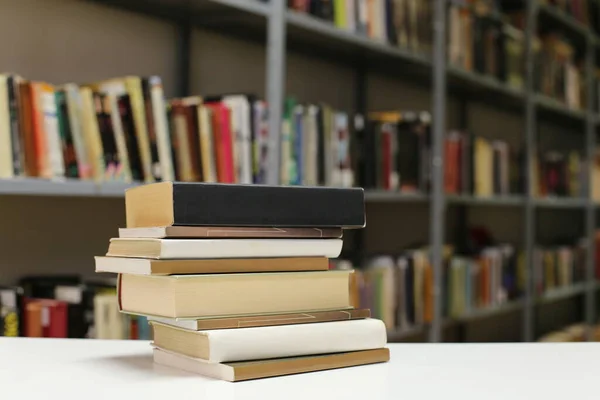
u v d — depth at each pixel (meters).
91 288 1.70
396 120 2.51
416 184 2.57
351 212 0.70
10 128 1.44
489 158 3.15
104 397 0.53
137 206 0.67
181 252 0.62
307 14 2.12
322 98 2.76
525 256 3.40
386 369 0.65
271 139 1.94
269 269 0.66
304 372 0.62
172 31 2.23
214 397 0.53
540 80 3.60
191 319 0.60
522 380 0.61
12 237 1.81
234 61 2.44
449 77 2.93
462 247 3.24
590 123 4.15
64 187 1.51
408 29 2.55
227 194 0.64
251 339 0.61
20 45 1.81
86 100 1.57
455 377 0.62
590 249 4.08
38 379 0.59
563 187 3.88
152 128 1.66
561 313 4.29
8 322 1.46
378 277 2.35
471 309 2.92
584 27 4.04
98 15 2.01
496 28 3.16
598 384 0.60
